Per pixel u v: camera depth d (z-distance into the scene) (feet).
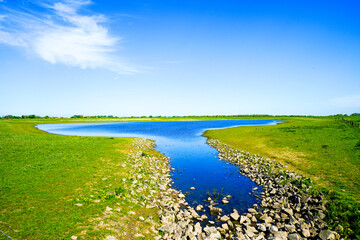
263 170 71.97
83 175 57.82
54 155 76.89
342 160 69.82
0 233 29.22
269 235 35.22
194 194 56.90
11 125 260.42
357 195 43.29
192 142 159.02
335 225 34.91
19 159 69.05
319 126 188.55
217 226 40.29
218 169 82.17
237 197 54.49
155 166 82.17
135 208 43.42
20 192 43.60
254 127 251.39
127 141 131.85
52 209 37.47
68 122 466.70
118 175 61.36
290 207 45.37
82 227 32.71
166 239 34.53
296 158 80.48
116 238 31.35
